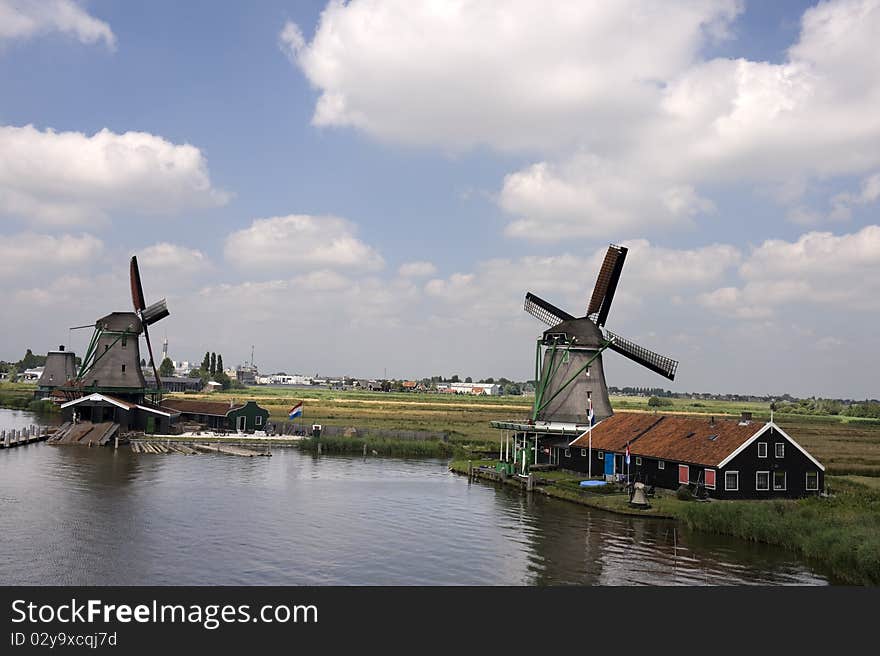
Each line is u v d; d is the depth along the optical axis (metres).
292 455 75.12
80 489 48.16
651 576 30.38
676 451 48.81
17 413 123.06
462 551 34.25
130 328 91.19
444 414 138.00
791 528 35.28
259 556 32.41
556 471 61.34
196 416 102.19
